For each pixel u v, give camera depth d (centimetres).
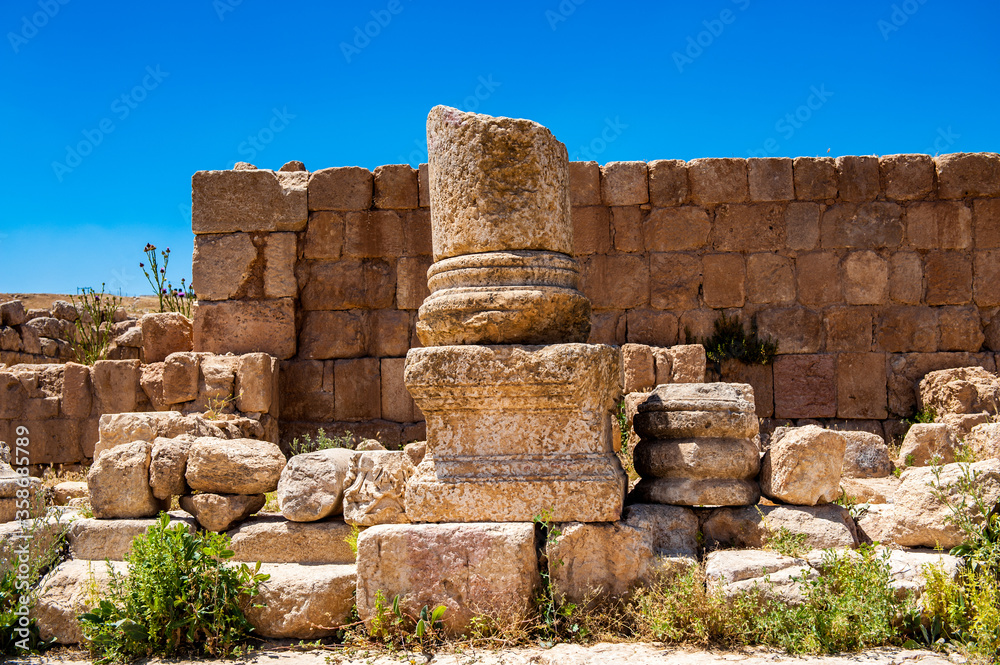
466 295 516
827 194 1039
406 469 527
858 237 1038
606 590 491
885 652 438
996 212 1031
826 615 448
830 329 1028
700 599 462
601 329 1049
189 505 549
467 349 497
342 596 493
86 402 942
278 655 467
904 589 459
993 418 838
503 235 523
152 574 474
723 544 519
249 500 542
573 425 503
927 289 1030
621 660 432
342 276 1036
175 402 912
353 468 529
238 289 1016
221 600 478
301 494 531
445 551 481
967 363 1012
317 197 1034
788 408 1027
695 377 965
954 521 482
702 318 1043
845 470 731
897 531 504
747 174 1047
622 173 1057
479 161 527
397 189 1039
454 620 473
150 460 548
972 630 433
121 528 531
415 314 1035
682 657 435
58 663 466
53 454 934
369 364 1023
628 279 1050
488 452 507
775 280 1040
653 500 532
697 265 1047
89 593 491
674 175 1054
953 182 1031
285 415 1015
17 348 1430
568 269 538
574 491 493
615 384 537
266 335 1014
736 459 523
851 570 462
